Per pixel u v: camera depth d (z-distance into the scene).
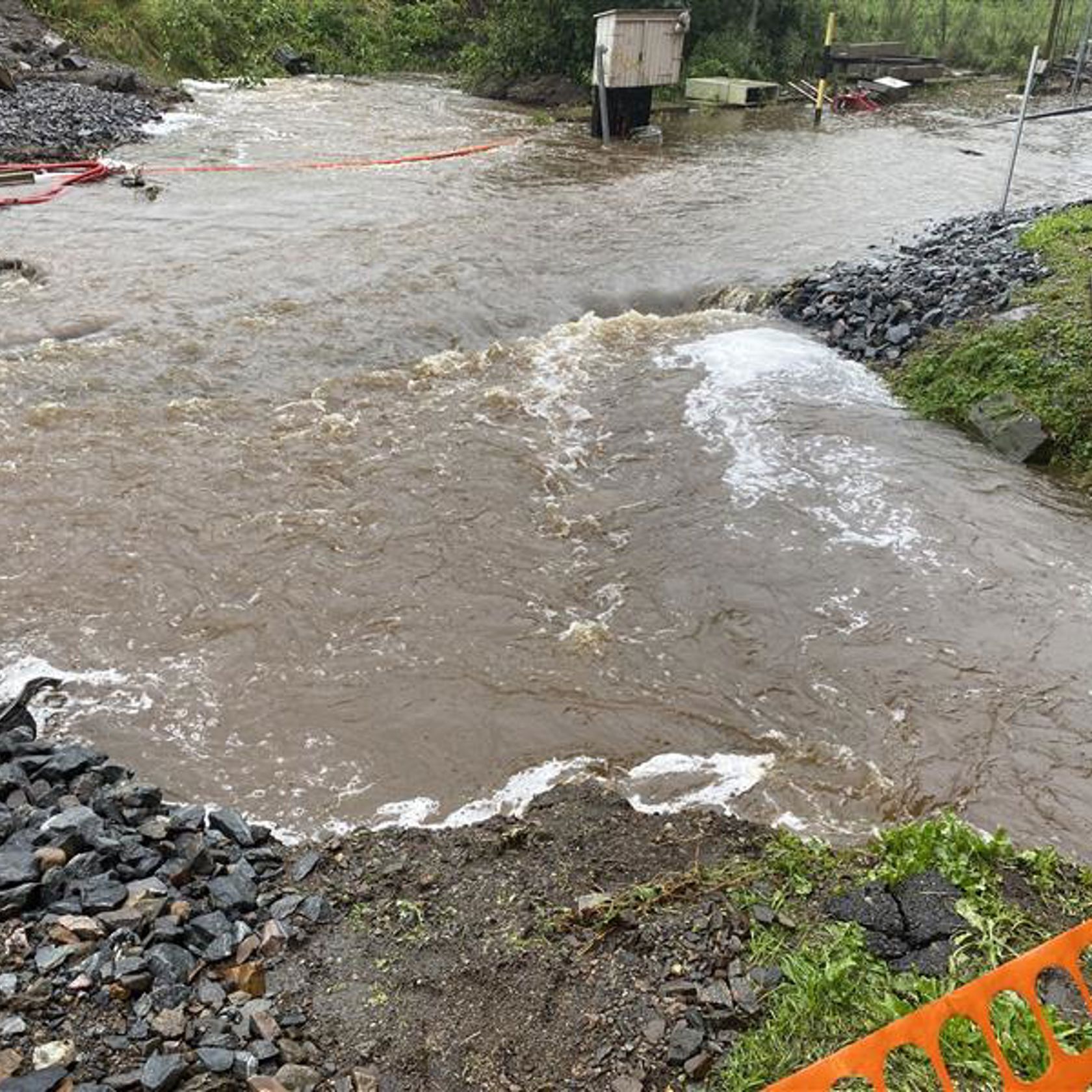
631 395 9.27
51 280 11.13
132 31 23.67
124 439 8.17
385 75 28.41
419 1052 3.48
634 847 4.55
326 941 3.98
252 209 14.05
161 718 5.51
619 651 6.15
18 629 6.12
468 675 5.92
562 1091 3.34
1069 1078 2.79
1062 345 9.00
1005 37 32.31
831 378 9.66
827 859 4.45
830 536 7.29
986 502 7.79
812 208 15.17
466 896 4.21
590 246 13.11
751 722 5.65
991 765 5.37
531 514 7.48
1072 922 4.04
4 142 15.91
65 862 4.20
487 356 9.89
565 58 24.75
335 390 9.15
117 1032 3.45
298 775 5.19
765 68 28.19
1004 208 13.55
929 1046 2.69
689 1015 3.56
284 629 6.23
